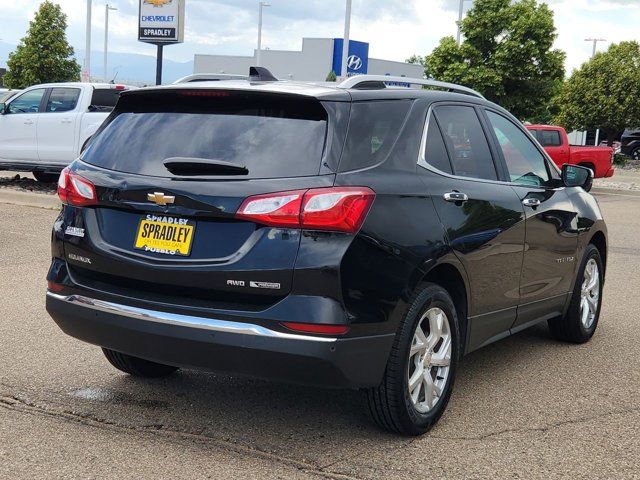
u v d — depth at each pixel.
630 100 42.22
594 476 3.64
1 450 3.70
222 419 4.22
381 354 3.67
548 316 5.62
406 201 3.83
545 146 21.75
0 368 4.93
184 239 3.66
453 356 4.23
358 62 58.31
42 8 43.34
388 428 3.99
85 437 3.90
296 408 4.43
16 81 44.41
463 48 31.00
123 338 3.81
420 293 3.88
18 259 8.62
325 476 3.53
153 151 3.89
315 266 3.44
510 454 3.87
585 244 5.91
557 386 5.01
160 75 28.16
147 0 27.39
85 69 34.91
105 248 3.87
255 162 3.62
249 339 3.48
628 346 6.08
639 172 36.41
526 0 30.66
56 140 15.41
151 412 4.29
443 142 4.39
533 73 30.81
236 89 3.78
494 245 4.52
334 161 3.60
